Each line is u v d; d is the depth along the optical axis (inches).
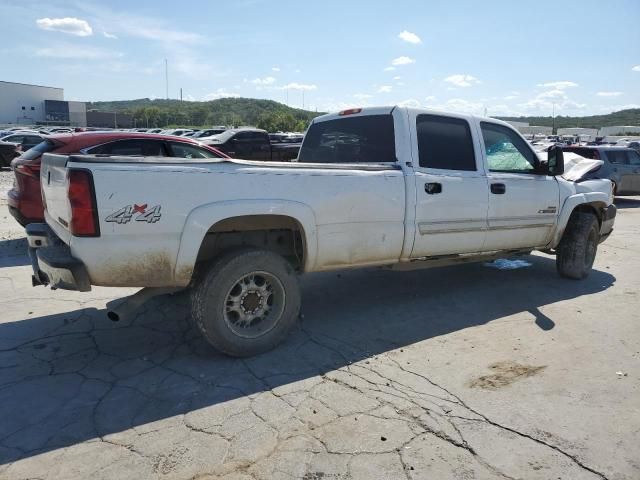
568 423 120.9
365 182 171.3
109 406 126.4
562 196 235.5
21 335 171.2
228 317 154.3
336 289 230.1
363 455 107.9
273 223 159.6
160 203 136.6
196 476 100.7
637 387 139.0
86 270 132.1
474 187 200.1
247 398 131.1
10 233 341.1
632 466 105.3
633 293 228.5
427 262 197.5
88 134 282.8
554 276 257.1
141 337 171.3
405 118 189.3
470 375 145.3
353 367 149.9
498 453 109.1
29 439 112.2
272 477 100.7
